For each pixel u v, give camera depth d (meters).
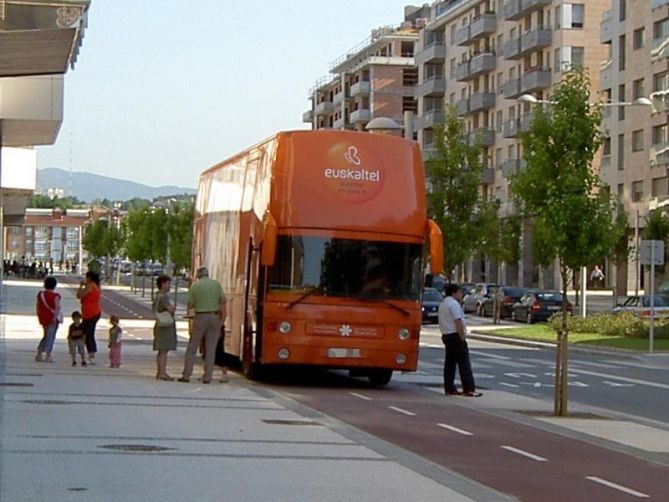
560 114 20.88
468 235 61.00
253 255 23.86
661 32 74.62
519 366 33.81
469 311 74.94
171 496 10.66
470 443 15.89
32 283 103.06
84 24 12.12
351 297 22.83
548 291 64.69
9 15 11.98
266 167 23.59
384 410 19.78
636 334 45.31
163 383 22.62
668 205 71.56
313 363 22.72
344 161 23.12
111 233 130.00
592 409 21.89
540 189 21.03
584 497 11.99
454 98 107.69
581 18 86.88
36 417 16.20
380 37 130.25
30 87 27.05
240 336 24.73
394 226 23.12
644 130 76.38
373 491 11.44
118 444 13.86
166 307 23.41
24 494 10.44
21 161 43.75
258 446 14.26
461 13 105.38
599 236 20.64
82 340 26.11
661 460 15.09
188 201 97.38
